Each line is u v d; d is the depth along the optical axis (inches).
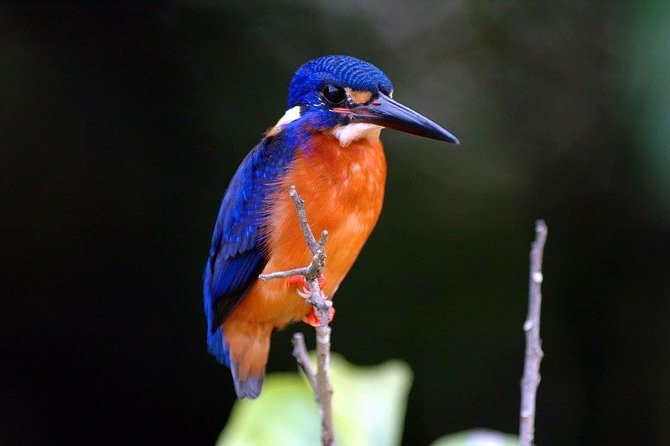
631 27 355.6
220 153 439.5
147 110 442.9
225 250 247.0
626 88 382.9
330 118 235.1
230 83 440.8
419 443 427.5
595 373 438.6
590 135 444.5
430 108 450.0
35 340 443.8
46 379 444.1
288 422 234.2
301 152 233.6
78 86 443.5
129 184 442.6
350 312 431.2
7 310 442.3
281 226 232.7
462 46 450.9
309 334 430.9
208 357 439.5
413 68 450.6
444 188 440.5
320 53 444.1
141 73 443.8
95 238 442.3
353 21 446.3
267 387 237.6
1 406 440.8
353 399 238.2
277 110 438.6
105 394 444.5
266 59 441.4
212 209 438.6
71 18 442.0
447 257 436.5
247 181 241.8
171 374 441.4
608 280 439.8
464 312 433.4
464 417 428.8
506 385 430.6
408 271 435.2
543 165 444.8
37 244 442.3
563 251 442.0
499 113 449.7
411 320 431.8
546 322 439.8
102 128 443.2
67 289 442.9
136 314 442.6
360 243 240.1
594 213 441.1
